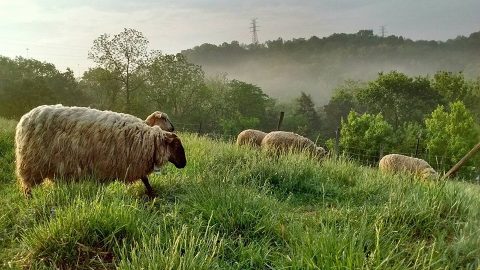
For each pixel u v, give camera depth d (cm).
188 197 516
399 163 1283
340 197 610
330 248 343
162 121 1062
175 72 5947
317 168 760
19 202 534
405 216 448
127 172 560
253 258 364
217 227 431
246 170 689
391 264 336
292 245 372
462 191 559
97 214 409
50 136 559
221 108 7350
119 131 564
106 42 5019
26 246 384
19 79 5919
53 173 562
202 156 838
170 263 315
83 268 359
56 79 6781
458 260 346
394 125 6744
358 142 4147
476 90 6881
